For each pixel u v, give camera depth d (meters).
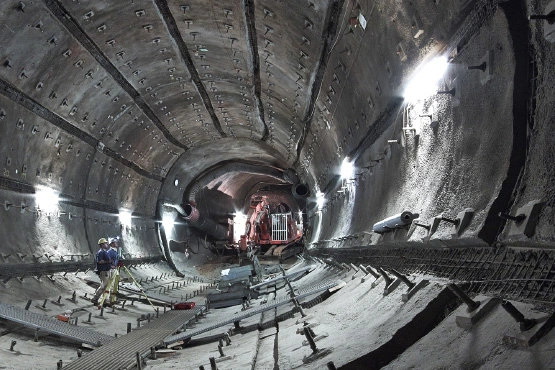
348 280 8.98
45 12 10.41
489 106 4.50
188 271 29.72
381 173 9.94
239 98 19.70
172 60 15.85
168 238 28.75
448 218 4.89
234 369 5.66
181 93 19.06
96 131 16.78
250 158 31.05
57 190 15.38
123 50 13.87
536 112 3.77
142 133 20.64
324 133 16.28
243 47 14.02
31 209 13.65
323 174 20.38
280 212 42.00
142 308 14.26
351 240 12.53
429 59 6.25
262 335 7.85
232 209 41.66
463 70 5.16
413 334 3.93
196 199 33.25
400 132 8.03
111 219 20.55
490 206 3.91
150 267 24.56
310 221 30.19
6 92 11.25
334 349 4.82
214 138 26.31
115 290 13.49
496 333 2.89
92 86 14.45
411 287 4.92
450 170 5.48
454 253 4.85
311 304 8.79
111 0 11.36
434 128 6.25
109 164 19.14
